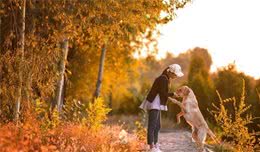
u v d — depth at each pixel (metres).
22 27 13.00
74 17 14.83
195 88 24.27
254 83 23.27
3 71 13.10
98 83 24.38
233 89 23.06
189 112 13.18
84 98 30.52
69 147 10.36
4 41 13.92
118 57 27.91
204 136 13.20
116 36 18.44
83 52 26.23
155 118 11.77
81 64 26.66
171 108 26.98
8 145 9.71
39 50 14.70
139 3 14.47
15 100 12.84
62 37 14.95
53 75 14.72
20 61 12.98
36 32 15.05
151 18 16.17
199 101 24.08
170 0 15.59
